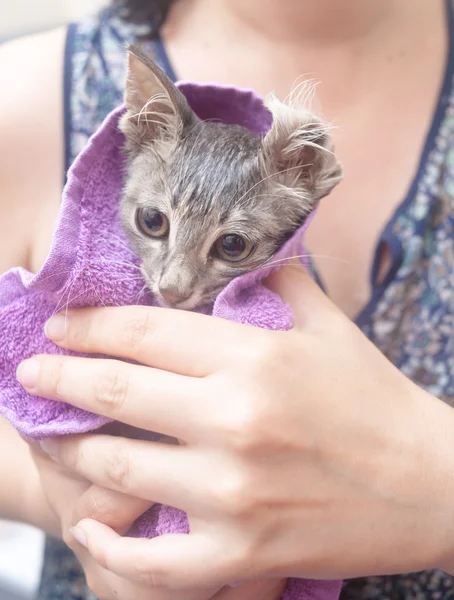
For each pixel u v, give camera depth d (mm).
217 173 270
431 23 339
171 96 262
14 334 251
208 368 224
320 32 318
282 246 262
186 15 331
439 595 290
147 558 218
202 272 269
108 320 238
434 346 297
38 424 243
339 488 217
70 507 252
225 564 214
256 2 313
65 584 312
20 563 463
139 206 272
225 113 292
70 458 238
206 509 215
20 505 285
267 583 245
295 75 321
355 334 247
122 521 238
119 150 273
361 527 218
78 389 231
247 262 272
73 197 246
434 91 324
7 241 295
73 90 301
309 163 274
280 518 214
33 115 297
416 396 237
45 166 296
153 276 265
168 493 219
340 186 312
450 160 308
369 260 304
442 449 225
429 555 223
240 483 210
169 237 269
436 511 221
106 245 255
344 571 222
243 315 242
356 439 220
